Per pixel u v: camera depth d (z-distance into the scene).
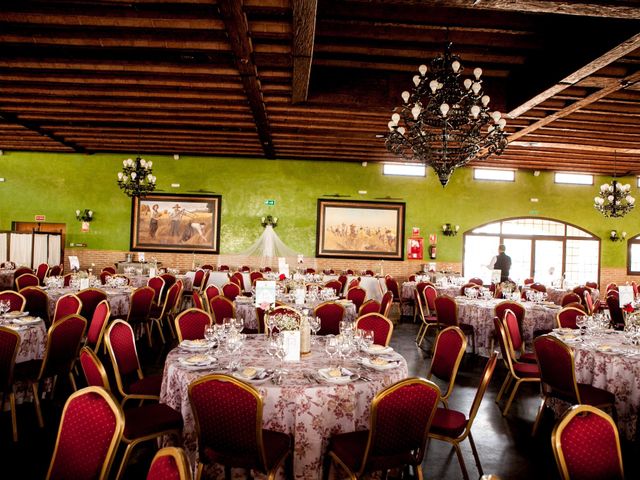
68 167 12.30
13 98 7.71
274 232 12.47
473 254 12.94
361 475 2.44
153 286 8.27
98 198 12.33
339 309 5.63
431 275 11.79
